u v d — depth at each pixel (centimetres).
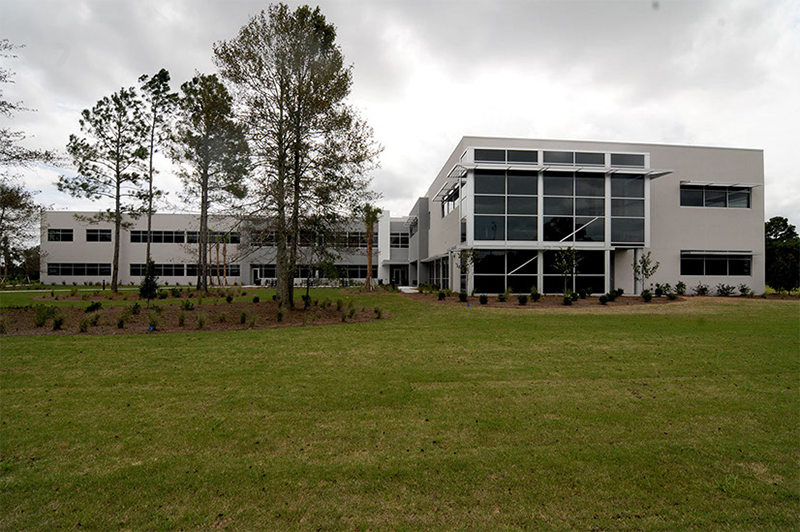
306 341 949
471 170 2278
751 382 606
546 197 2306
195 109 2350
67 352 817
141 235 4541
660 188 2550
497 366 707
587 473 342
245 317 1282
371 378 630
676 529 270
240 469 348
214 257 4559
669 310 1614
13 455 373
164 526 272
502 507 295
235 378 630
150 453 379
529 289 2298
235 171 1767
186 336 1019
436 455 374
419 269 3862
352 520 279
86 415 474
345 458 369
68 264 4481
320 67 1548
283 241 1561
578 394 550
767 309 1631
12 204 1802
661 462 361
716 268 2588
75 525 273
